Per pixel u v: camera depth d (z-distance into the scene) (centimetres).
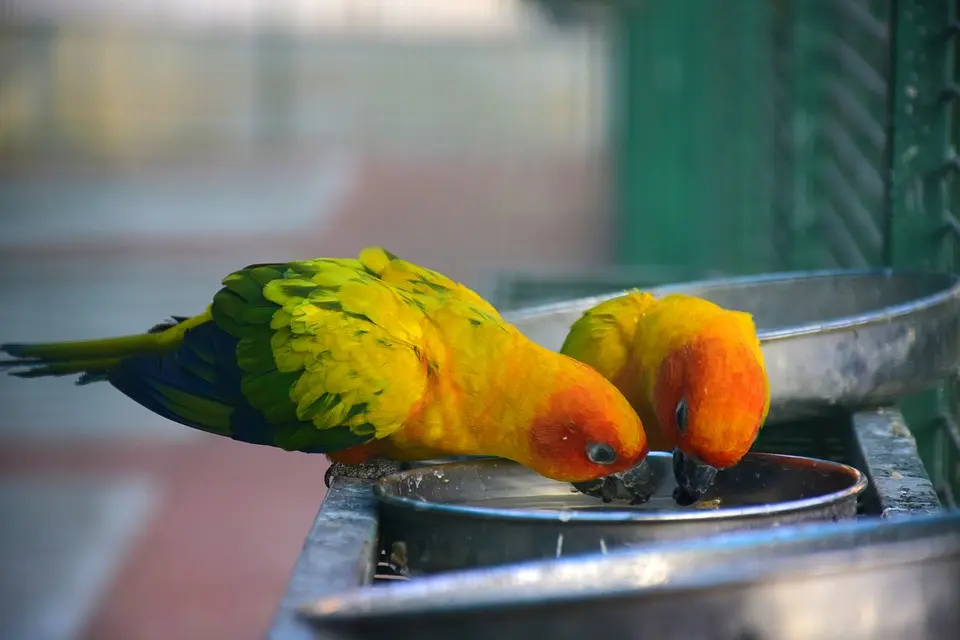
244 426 392
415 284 414
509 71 5466
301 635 209
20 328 1708
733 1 1046
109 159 4125
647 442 381
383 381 371
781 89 788
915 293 435
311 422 382
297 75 5441
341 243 2623
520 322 460
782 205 782
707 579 176
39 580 1002
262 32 5412
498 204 3256
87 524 1143
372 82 5478
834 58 698
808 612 180
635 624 175
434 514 269
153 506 1197
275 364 386
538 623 174
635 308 411
